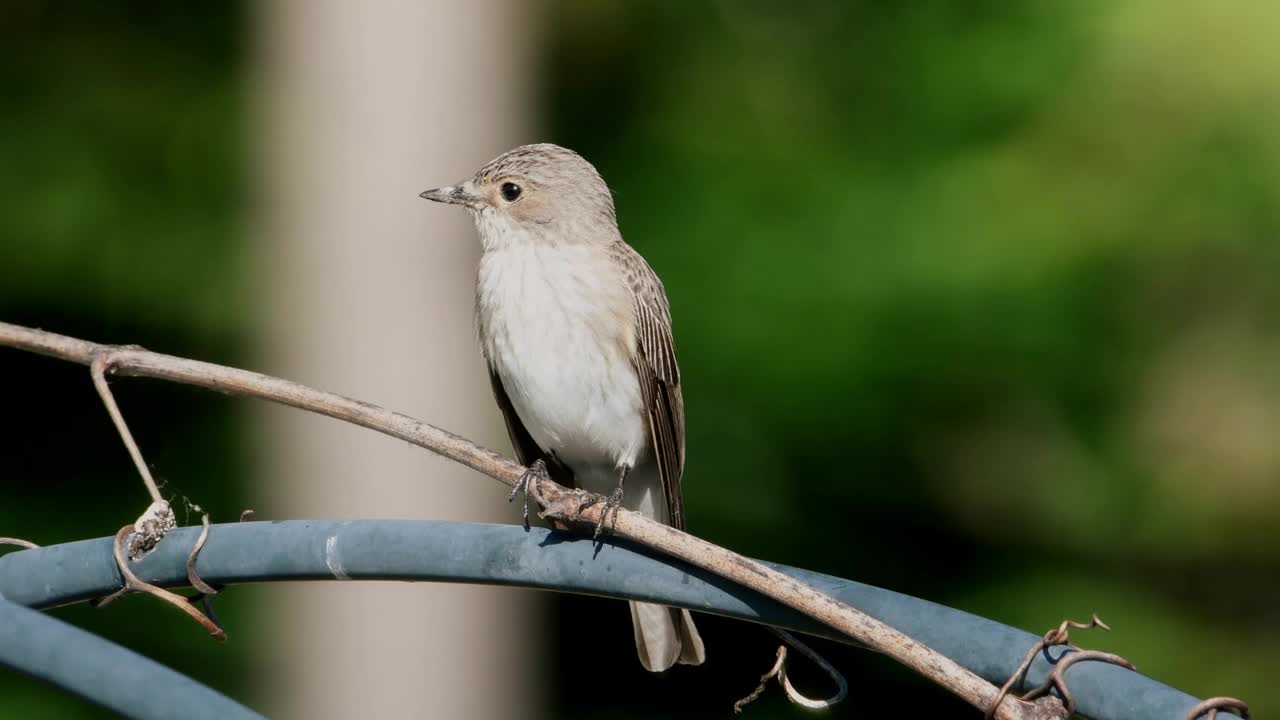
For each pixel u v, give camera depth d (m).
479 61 12.43
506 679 12.77
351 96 12.21
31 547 5.40
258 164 12.72
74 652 4.55
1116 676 4.63
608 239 8.16
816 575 5.18
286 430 12.33
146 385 12.90
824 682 13.83
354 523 5.26
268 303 12.51
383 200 12.16
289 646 12.41
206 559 5.26
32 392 13.03
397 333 12.10
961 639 4.90
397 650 12.26
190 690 4.46
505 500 12.34
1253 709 12.91
